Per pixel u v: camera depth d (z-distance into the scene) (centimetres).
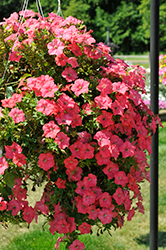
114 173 187
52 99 181
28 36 211
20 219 199
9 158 174
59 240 202
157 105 271
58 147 180
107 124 184
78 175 184
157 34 262
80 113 186
